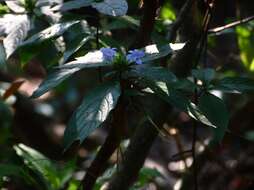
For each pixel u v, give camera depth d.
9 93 2.11
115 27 1.82
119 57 1.44
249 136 2.62
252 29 2.25
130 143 1.91
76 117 1.40
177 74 1.87
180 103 1.45
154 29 1.83
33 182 1.83
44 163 1.93
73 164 1.96
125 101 1.53
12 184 2.05
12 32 1.58
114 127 1.59
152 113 1.88
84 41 1.60
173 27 1.87
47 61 1.76
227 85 1.63
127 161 1.90
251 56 2.32
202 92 1.63
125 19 1.78
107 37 1.70
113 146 1.64
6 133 2.18
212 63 2.64
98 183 1.96
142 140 1.90
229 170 2.52
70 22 1.58
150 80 1.44
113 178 1.93
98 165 1.69
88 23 1.86
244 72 2.58
